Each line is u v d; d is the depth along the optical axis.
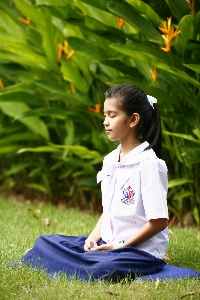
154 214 4.23
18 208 8.50
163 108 6.71
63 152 8.31
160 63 5.57
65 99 8.03
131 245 4.31
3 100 7.86
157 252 4.43
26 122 8.34
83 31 6.96
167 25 6.10
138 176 4.38
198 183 6.92
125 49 5.74
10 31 7.87
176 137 6.77
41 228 6.54
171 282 4.10
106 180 4.59
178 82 6.24
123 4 6.06
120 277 4.21
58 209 8.46
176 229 6.59
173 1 5.79
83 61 7.59
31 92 8.27
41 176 9.73
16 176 10.37
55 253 4.49
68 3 6.89
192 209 7.10
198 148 6.29
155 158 4.37
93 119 7.86
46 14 6.93
